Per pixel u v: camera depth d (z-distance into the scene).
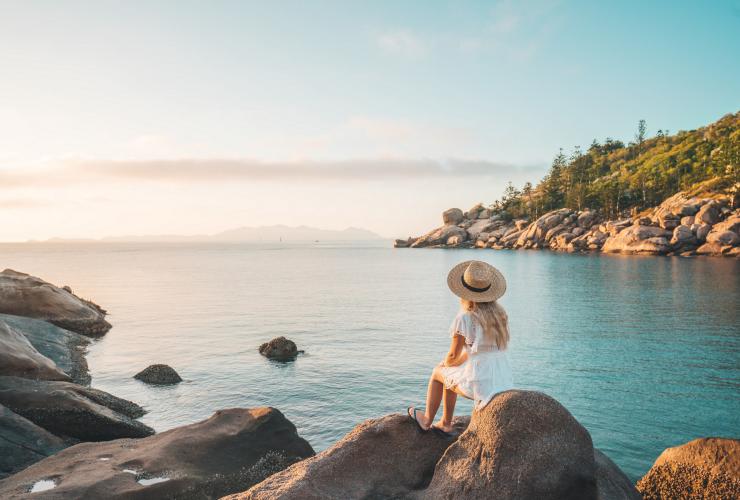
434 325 32.09
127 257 170.00
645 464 12.28
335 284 64.12
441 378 5.10
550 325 30.89
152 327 31.45
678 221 98.94
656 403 16.30
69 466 7.00
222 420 8.51
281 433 8.32
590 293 46.91
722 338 26.25
